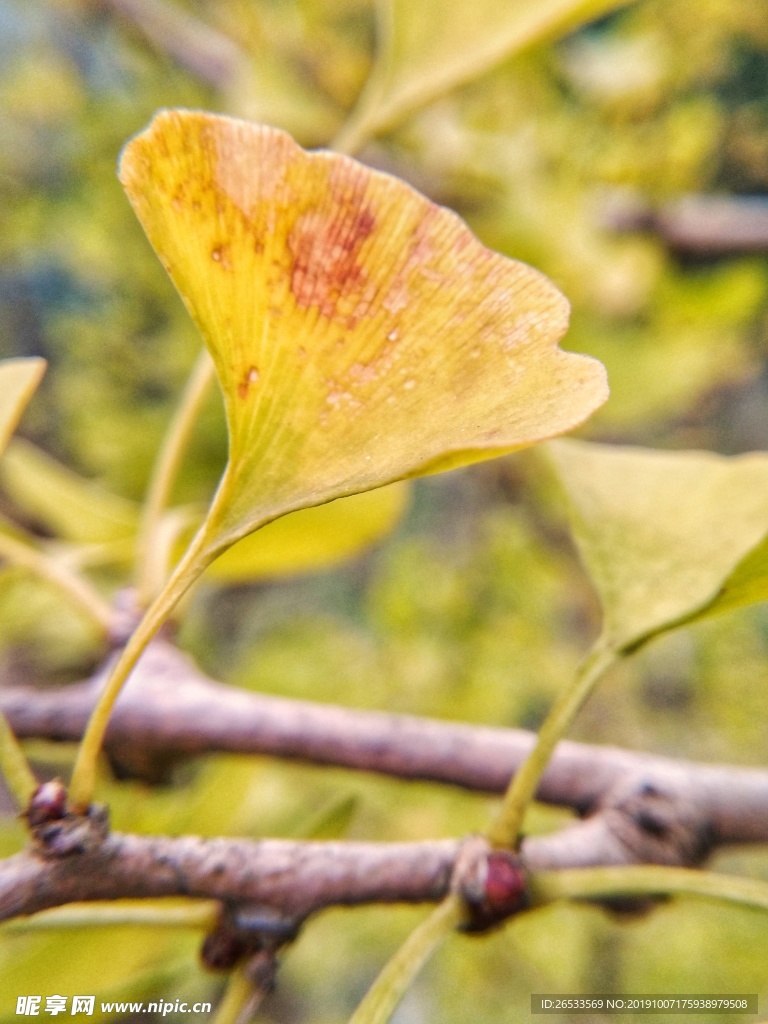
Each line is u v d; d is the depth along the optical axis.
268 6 0.68
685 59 0.74
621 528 0.23
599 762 0.25
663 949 0.65
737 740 0.86
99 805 0.21
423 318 0.18
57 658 0.80
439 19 0.27
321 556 0.29
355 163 0.18
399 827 0.69
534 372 0.18
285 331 0.18
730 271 0.70
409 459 0.18
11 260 1.00
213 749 0.26
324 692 0.79
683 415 0.97
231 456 0.19
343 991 0.82
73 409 0.84
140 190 0.18
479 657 0.80
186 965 0.23
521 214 0.63
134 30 0.73
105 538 0.32
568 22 0.27
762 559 0.21
